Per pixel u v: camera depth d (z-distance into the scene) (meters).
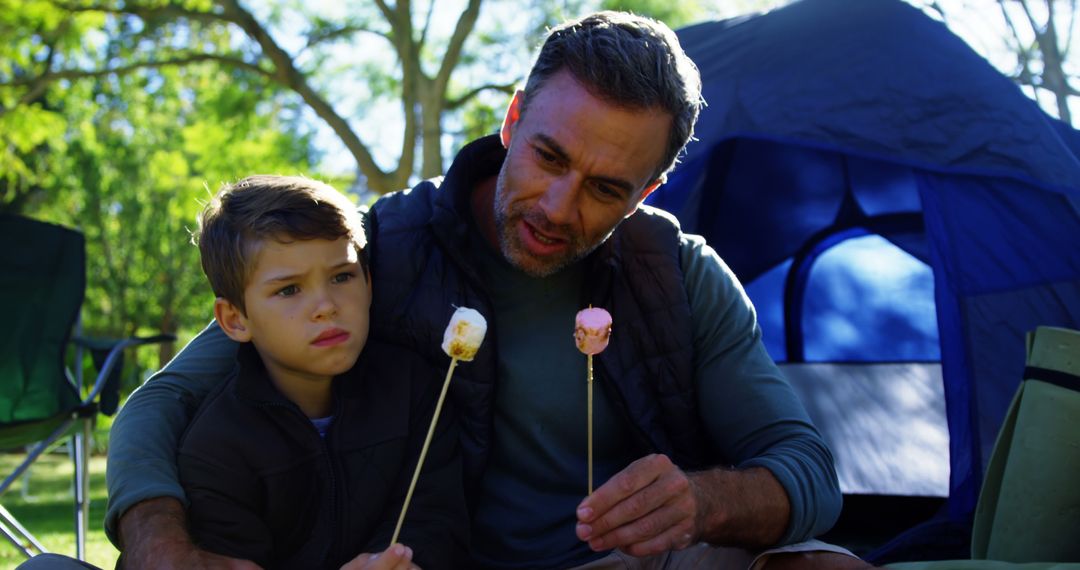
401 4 10.77
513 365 2.02
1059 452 2.15
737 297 2.12
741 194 5.10
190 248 17.98
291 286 1.85
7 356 4.17
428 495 1.91
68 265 4.33
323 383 1.91
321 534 1.85
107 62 13.12
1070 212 3.61
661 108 1.85
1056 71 8.42
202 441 1.80
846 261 5.57
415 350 2.02
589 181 1.85
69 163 18.42
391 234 2.09
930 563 1.89
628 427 2.05
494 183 2.09
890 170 4.95
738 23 4.59
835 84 4.06
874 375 5.50
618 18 1.92
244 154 12.64
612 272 2.04
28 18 11.66
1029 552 2.16
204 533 1.76
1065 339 2.18
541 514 2.01
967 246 3.66
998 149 3.72
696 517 1.63
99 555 4.57
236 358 1.97
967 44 4.08
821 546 1.82
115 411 4.00
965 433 3.48
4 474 9.02
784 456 1.86
